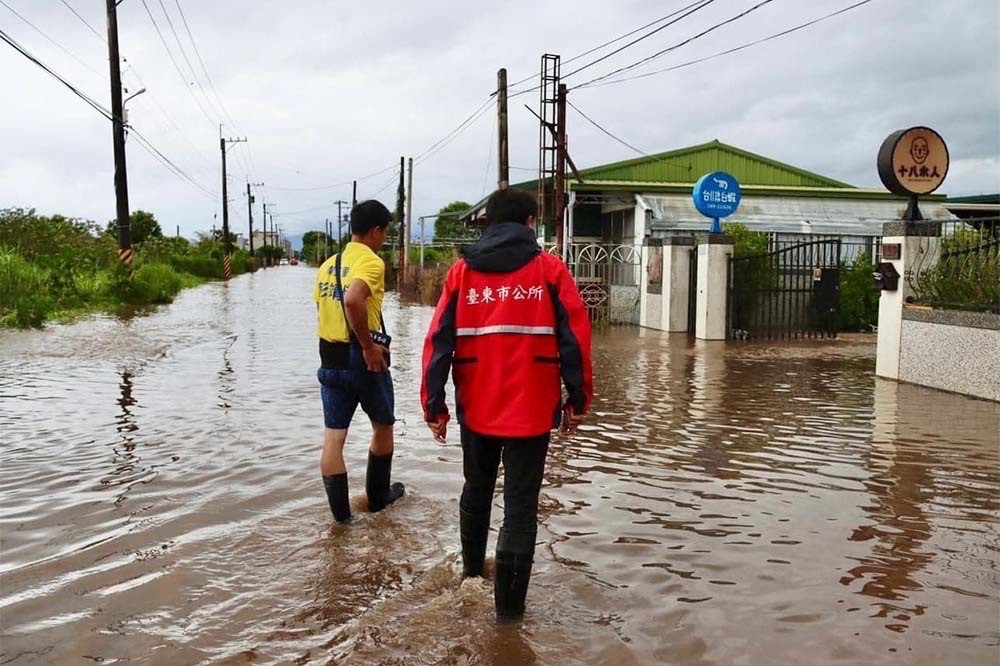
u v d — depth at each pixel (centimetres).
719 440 635
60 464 547
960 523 439
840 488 504
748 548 400
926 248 952
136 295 2423
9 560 377
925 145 962
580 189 2278
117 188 2552
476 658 293
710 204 1502
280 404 776
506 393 325
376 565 377
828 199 2414
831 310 1567
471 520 354
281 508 459
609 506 465
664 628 316
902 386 923
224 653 295
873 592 349
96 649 296
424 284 2750
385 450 452
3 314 1697
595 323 1908
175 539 407
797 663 289
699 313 1520
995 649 299
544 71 2048
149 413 727
